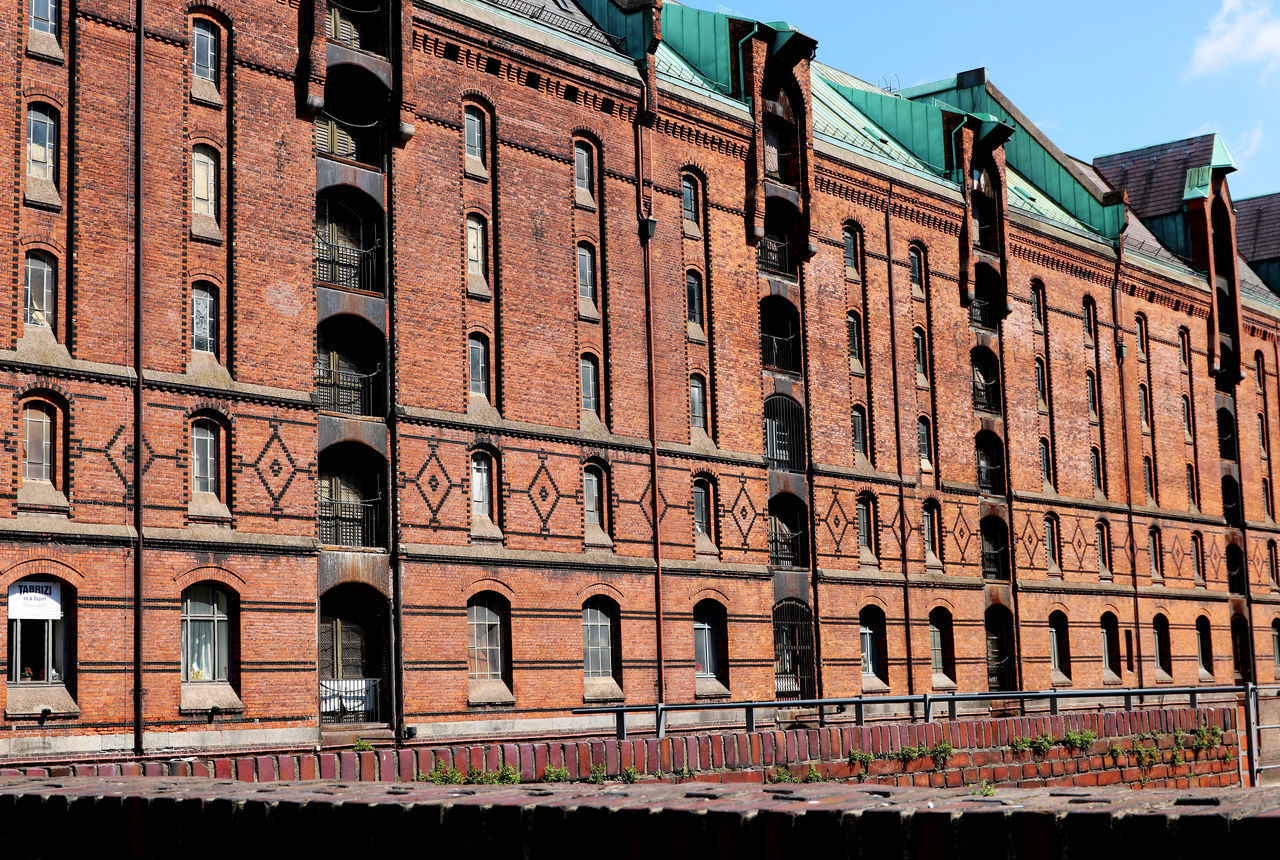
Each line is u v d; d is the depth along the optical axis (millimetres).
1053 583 52688
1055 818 11031
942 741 31594
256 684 29656
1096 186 59406
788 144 44281
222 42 31000
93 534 27625
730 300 41719
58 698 26984
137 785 17297
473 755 23750
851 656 43969
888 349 46875
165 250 29500
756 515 41531
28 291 27797
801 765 28859
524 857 13031
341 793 14891
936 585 47219
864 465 45625
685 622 38906
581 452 36906
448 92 35031
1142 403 59438
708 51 43906
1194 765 38656
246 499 30062
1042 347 53938
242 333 30422
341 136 33781
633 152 39406
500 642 34688
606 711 26875
